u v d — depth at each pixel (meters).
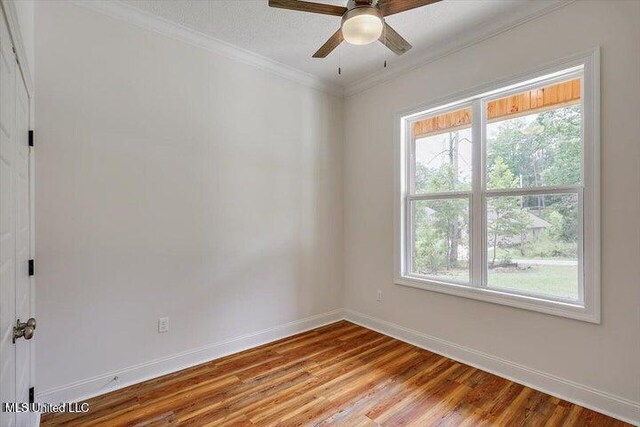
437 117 3.09
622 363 1.96
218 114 2.86
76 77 2.16
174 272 2.60
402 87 3.27
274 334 3.26
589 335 2.09
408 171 3.33
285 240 3.36
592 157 2.06
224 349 2.88
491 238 2.67
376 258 3.55
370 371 2.59
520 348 2.42
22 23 1.47
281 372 2.57
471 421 1.96
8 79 1.12
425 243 3.18
